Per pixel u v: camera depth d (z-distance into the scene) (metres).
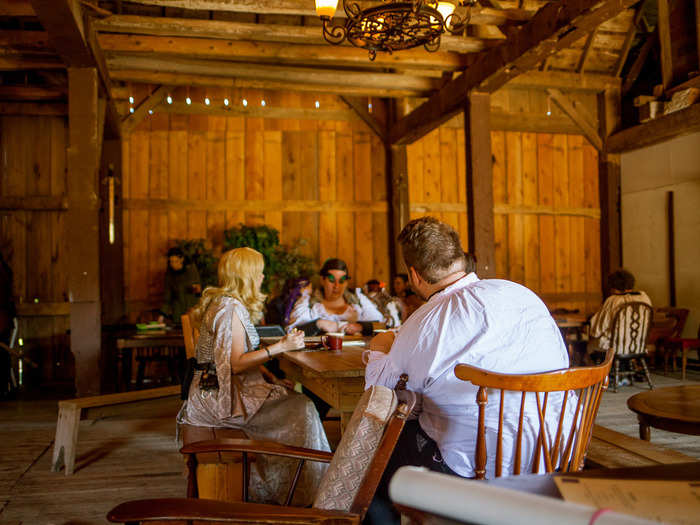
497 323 1.50
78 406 3.35
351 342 3.28
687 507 0.70
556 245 8.54
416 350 1.53
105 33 5.64
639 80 8.02
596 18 4.05
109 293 6.98
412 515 0.69
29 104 7.06
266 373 3.12
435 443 1.58
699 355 7.38
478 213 5.58
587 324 6.33
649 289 8.27
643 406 2.06
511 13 4.72
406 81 6.90
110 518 1.22
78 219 5.01
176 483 3.16
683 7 6.02
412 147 8.16
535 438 1.50
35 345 7.03
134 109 7.36
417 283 1.74
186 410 2.66
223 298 2.63
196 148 7.57
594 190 8.73
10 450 3.85
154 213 7.42
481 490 0.59
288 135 7.83
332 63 6.35
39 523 2.60
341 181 7.95
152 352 7.13
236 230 7.21
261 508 1.24
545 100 8.32
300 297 4.05
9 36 5.32
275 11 4.64
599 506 0.71
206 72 6.46
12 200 7.02
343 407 2.34
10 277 6.28
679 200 7.76
